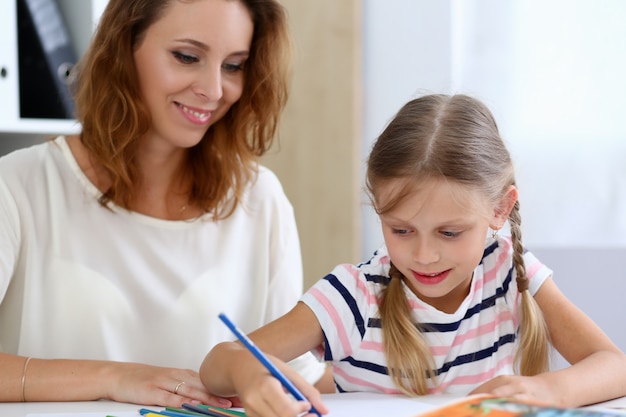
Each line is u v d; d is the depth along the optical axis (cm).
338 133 279
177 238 146
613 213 249
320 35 279
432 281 115
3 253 134
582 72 251
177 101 136
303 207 285
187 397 110
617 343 248
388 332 121
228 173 150
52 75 192
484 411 86
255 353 94
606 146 250
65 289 139
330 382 149
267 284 155
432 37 271
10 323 140
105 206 142
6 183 138
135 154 144
